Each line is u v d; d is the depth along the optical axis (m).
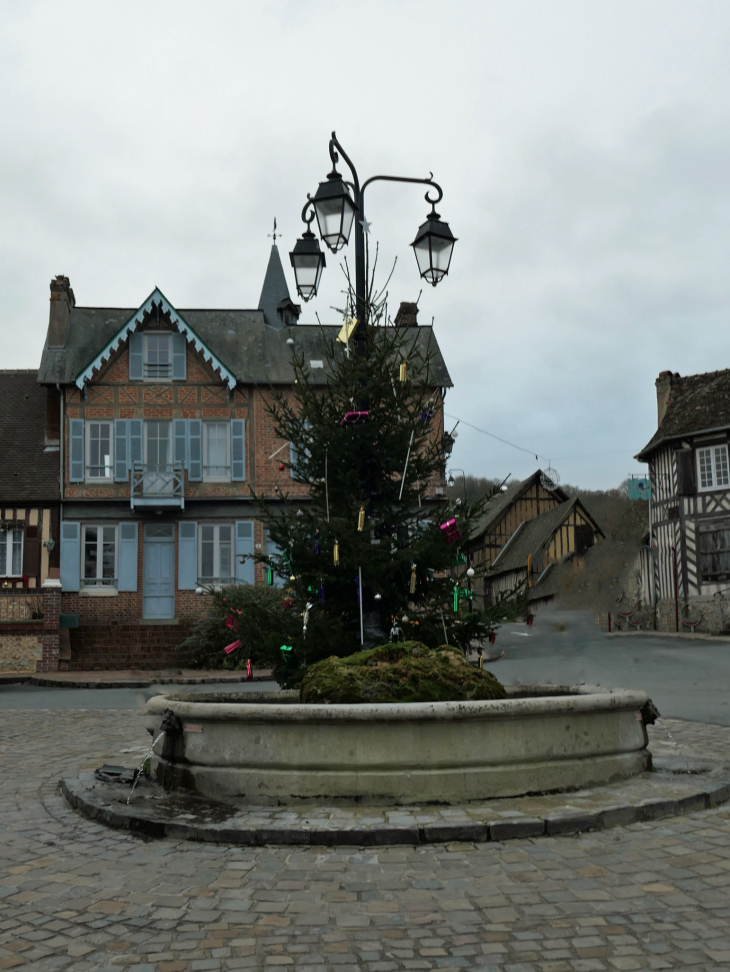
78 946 3.32
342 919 3.58
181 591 23.81
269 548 24.09
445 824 4.67
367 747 5.25
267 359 25.52
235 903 3.78
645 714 6.13
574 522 28.58
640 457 34.22
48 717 11.70
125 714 12.09
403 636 7.44
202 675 19.47
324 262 8.67
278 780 5.34
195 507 24.19
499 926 3.48
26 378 27.58
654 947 3.25
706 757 6.77
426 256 8.28
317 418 7.89
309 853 4.49
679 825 4.91
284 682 7.53
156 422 24.62
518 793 5.29
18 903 3.80
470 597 7.65
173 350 24.70
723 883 3.92
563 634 22.52
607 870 4.12
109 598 23.75
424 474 8.02
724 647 22.34
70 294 26.95
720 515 30.33
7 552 23.83
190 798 5.54
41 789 6.44
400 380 7.91
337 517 7.42
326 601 7.53
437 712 5.18
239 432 24.56
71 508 23.89
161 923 3.56
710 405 31.72
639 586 33.00
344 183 7.86
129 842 4.79
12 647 20.84
